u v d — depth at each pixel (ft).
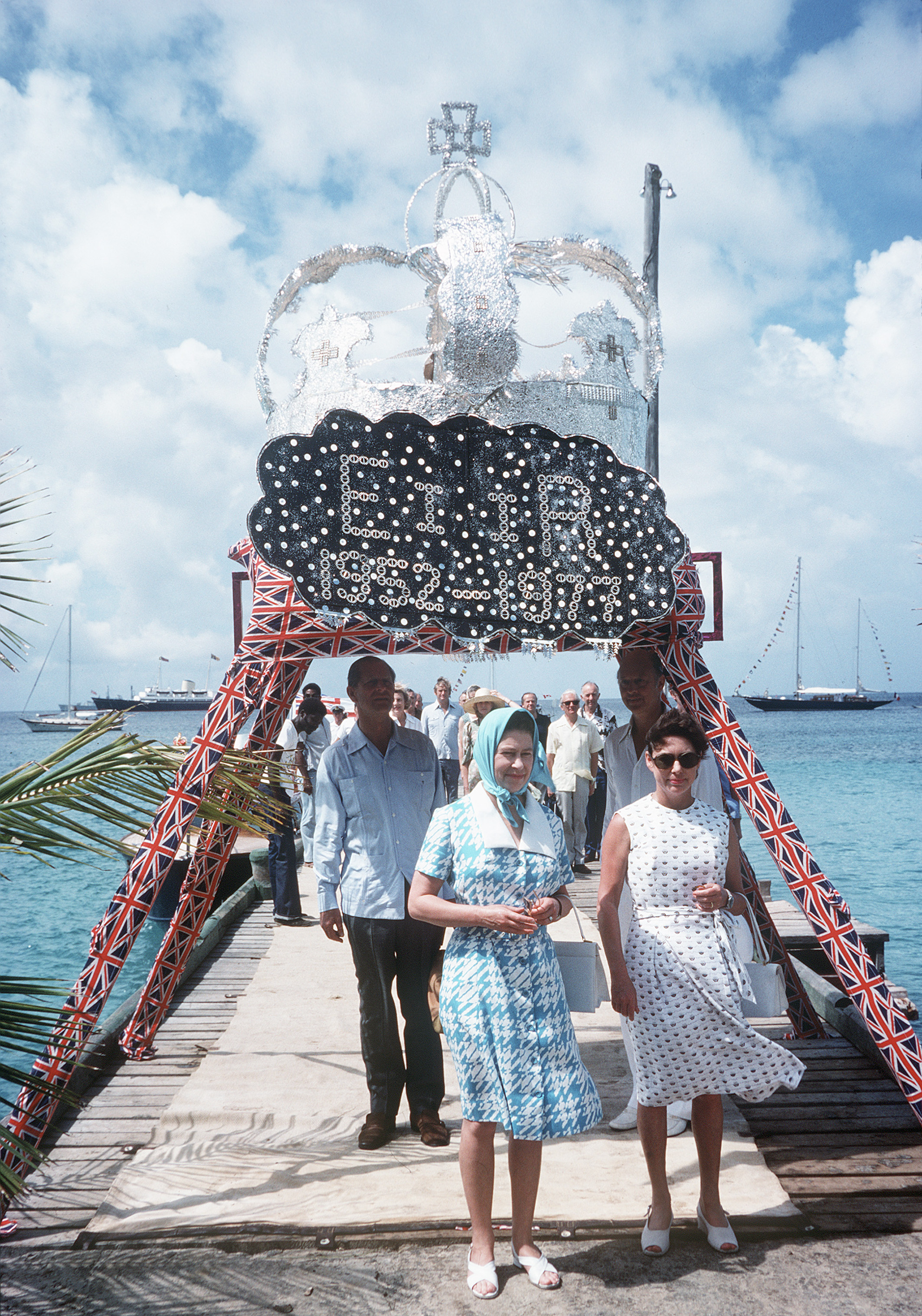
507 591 14.06
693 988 10.31
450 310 14.21
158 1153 12.75
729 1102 14.26
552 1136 9.90
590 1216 11.01
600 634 14.28
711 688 15.56
